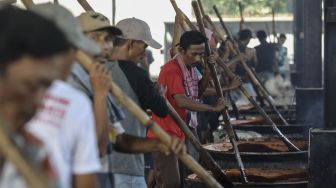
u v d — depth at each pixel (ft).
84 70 13.57
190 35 23.79
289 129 30.27
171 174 22.77
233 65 36.50
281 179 22.53
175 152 14.06
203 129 33.65
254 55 49.37
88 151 9.68
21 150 8.76
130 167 17.48
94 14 14.73
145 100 18.47
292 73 56.80
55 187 9.17
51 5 11.50
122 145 14.58
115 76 17.95
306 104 36.04
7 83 8.52
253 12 104.32
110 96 14.32
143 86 18.34
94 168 9.75
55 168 9.23
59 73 9.14
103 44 14.64
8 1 16.76
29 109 8.71
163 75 23.85
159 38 79.61
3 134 8.50
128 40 19.98
